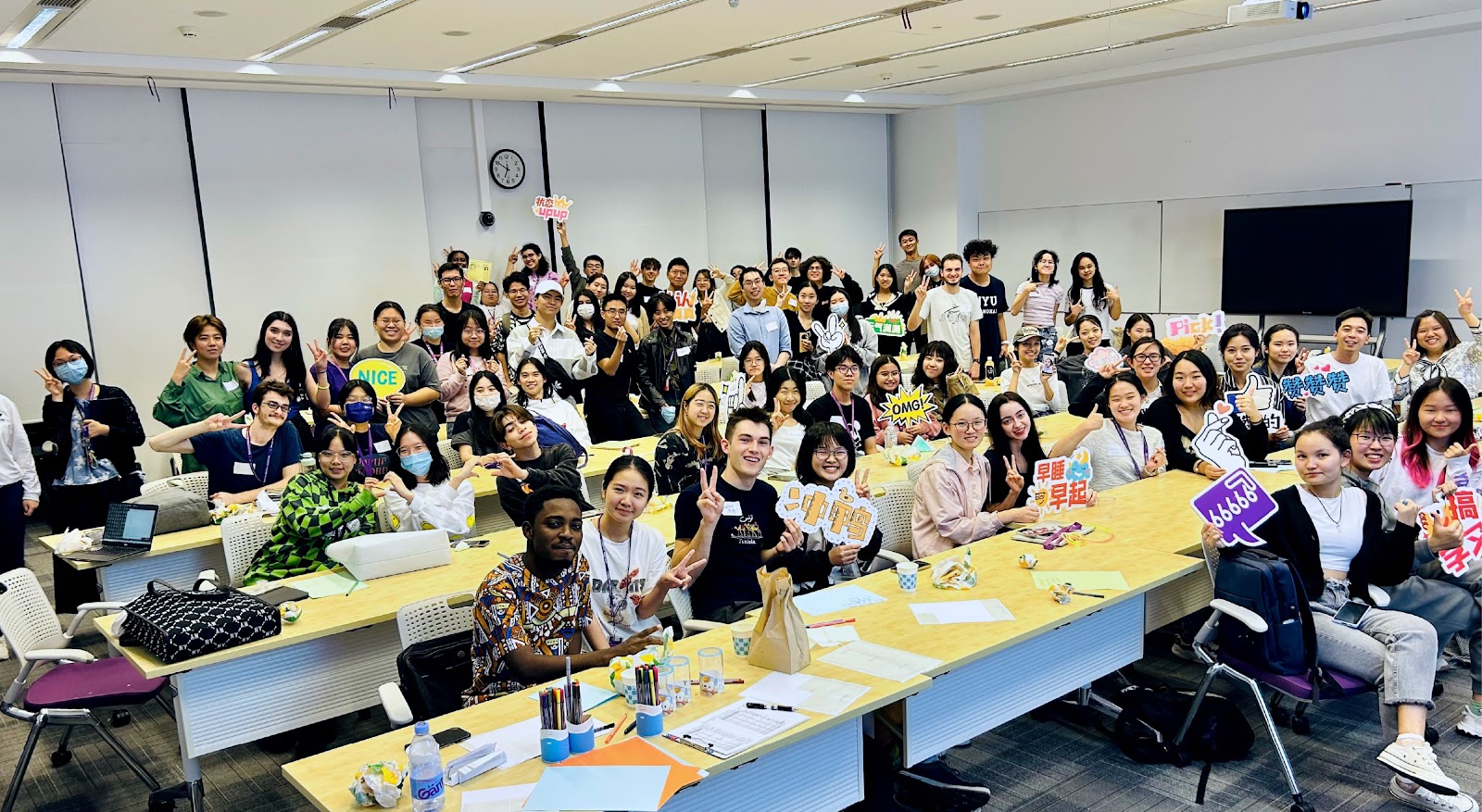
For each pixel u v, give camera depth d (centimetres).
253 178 912
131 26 654
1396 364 761
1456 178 885
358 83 882
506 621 274
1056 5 730
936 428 559
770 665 265
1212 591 376
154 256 880
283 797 351
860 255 1342
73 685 335
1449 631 341
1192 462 473
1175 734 347
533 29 724
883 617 302
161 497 447
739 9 697
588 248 1120
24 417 827
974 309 777
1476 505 336
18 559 509
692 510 359
